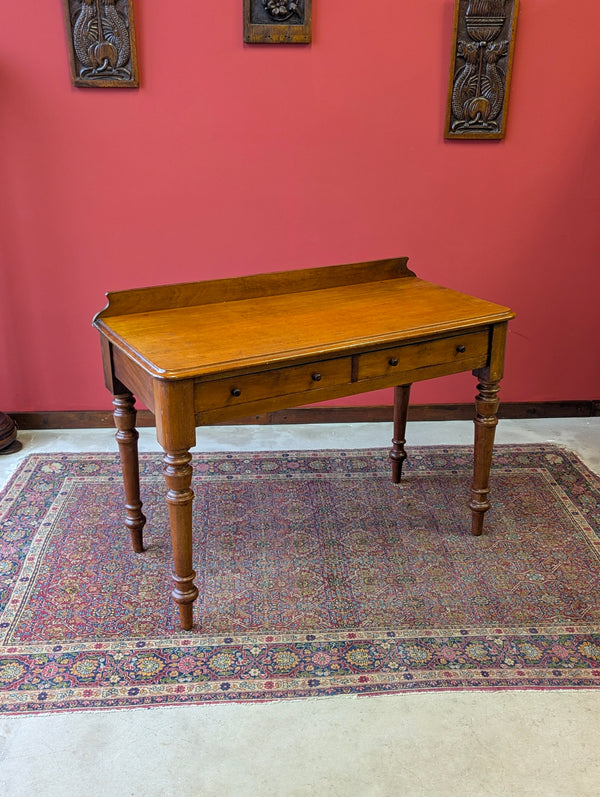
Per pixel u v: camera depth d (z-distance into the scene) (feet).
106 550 9.13
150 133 11.03
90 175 11.18
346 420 12.91
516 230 12.07
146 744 6.43
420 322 8.05
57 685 7.04
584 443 12.14
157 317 8.21
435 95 11.21
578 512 10.02
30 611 8.05
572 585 8.54
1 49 10.40
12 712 6.73
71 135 10.94
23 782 6.07
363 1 10.62
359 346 7.43
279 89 10.98
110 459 11.41
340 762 6.26
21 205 11.23
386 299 9.00
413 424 12.89
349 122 11.25
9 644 7.56
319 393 7.55
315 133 11.27
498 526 9.71
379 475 10.98
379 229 11.93
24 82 10.60
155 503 10.14
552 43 11.03
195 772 6.16
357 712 6.77
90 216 11.41
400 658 7.41
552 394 13.15
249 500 10.26
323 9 10.61
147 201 11.41
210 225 11.64
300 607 8.16
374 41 10.85
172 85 10.81
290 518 9.84
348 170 11.53
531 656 7.44
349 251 12.02
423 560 8.99
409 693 6.98
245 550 9.16
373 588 8.48
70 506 10.06
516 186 11.81
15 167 11.01
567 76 11.24
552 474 11.02
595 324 12.71
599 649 7.54
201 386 6.82
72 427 12.57
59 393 12.41
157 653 7.47
